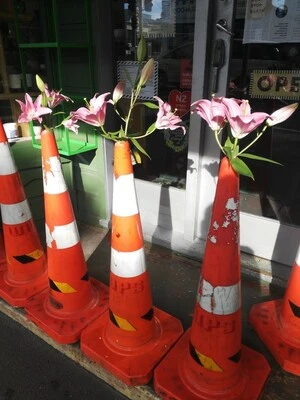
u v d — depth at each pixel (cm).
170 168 300
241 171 128
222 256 146
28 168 300
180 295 244
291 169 274
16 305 225
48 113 171
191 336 167
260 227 259
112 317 184
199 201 277
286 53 219
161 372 174
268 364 180
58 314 210
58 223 193
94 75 274
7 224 224
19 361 206
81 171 322
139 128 297
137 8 261
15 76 298
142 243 174
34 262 237
